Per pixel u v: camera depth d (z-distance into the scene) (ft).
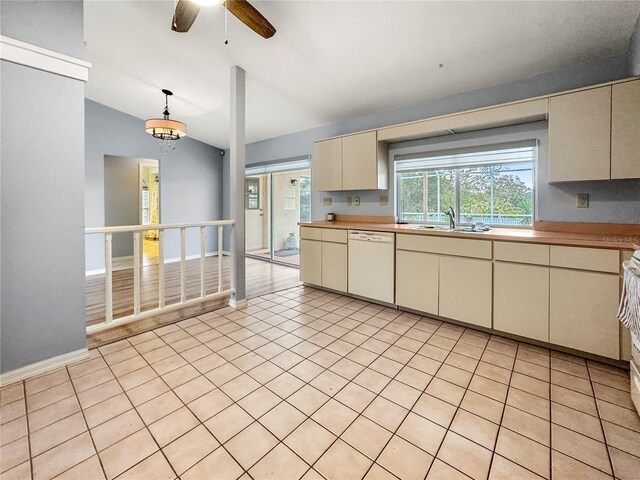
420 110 11.25
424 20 7.34
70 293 6.72
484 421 4.89
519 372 6.30
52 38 6.30
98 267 15.62
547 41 7.45
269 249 20.35
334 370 6.44
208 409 5.19
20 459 4.13
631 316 4.74
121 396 5.54
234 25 8.43
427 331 8.43
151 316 8.82
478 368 6.48
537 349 7.30
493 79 9.23
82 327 6.88
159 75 12.08
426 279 9.16
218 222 10.13
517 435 4.58
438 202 11.12
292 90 11.59
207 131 18.16
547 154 8.52
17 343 6.05
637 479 3.81
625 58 7.49
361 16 7.50
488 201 9.95
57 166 6.47
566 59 7.99
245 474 3.93
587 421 4.85
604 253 6.31
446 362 6.74
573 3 6.35
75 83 6.65
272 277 15.12
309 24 7.98
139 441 4.47
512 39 7.54
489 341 7.77
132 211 20.03
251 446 4.40
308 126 15.25
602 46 7.39
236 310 10.24
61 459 4.14
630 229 7.47
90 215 15.37
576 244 6.59
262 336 8.15
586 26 6.87
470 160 10.12
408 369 6.47
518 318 7.48
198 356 7.04
